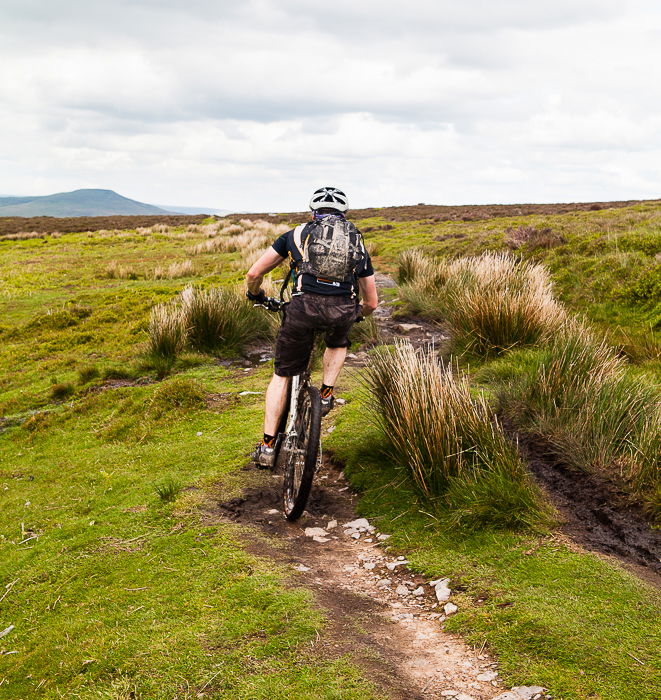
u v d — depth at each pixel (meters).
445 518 3.92
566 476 4.24
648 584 3.03
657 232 12.19
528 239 15.70
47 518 4.94
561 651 2.55
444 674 2.53
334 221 3.76
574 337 6.27
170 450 5.99
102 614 3.30
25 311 16.28
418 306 10.88
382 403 5.03
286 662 2.65
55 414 8.05
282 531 4.12
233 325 10.20
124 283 20.83
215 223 53.78
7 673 3.04
